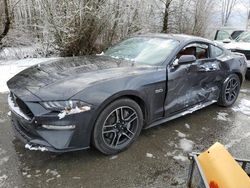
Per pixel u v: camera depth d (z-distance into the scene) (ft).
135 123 10.42
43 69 10.71
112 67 10.75
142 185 8.46
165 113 11.68
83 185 8.30
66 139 8.59
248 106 16.21
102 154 9.91
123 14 30.89
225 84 14.92
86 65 10.90
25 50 29.91
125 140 10.28
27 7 30.30
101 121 9.20
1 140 10.63
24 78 10.09
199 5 46.11
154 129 12.23
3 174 8.61
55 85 9.01
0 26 27.96
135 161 9.66
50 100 8.46
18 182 8.29
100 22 28.22
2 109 13.85
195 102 13.26
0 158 9.43
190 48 12.93
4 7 27.17
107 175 8.82
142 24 34.30
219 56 14.65
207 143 11.28
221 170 5.96
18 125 9.69
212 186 5.95
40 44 29.94
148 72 10.71
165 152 10.36
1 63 25.25
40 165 9.15
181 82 11.99
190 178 7.32
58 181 8.42
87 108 8.67
